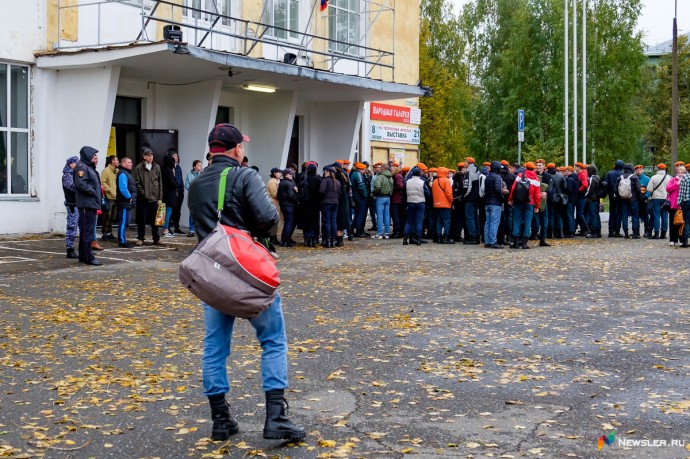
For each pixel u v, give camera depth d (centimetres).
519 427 544
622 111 5441
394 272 1433
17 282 1229
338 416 569
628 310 1034
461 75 6338
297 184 2038
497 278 1362
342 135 2727
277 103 2461
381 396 623
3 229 1858
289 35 2555
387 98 2656
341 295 1156
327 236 1898
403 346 809
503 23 6359
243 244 493
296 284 1266
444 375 691
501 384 661
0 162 1870
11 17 1855
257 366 720
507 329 902
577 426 548
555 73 5353
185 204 2191
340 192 1908
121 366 718
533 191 1905
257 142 2500
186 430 536
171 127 2222
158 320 942
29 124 1916
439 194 2019
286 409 523
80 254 1445
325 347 800
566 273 1436
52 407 591
